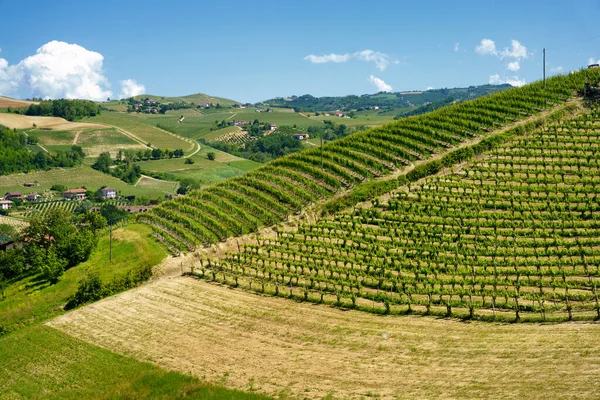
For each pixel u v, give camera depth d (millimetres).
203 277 61250
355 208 69812
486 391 31969
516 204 61875
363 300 49438
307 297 51531
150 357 43938
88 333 50781
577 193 62031
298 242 62906
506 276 49000
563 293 44781
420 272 51500
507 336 39062
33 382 42750
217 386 37094
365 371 36781
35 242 83000
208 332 46938
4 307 65500
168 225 79062
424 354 38125
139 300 57375
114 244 79125
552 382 31750
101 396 38781
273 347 42531
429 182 72812
